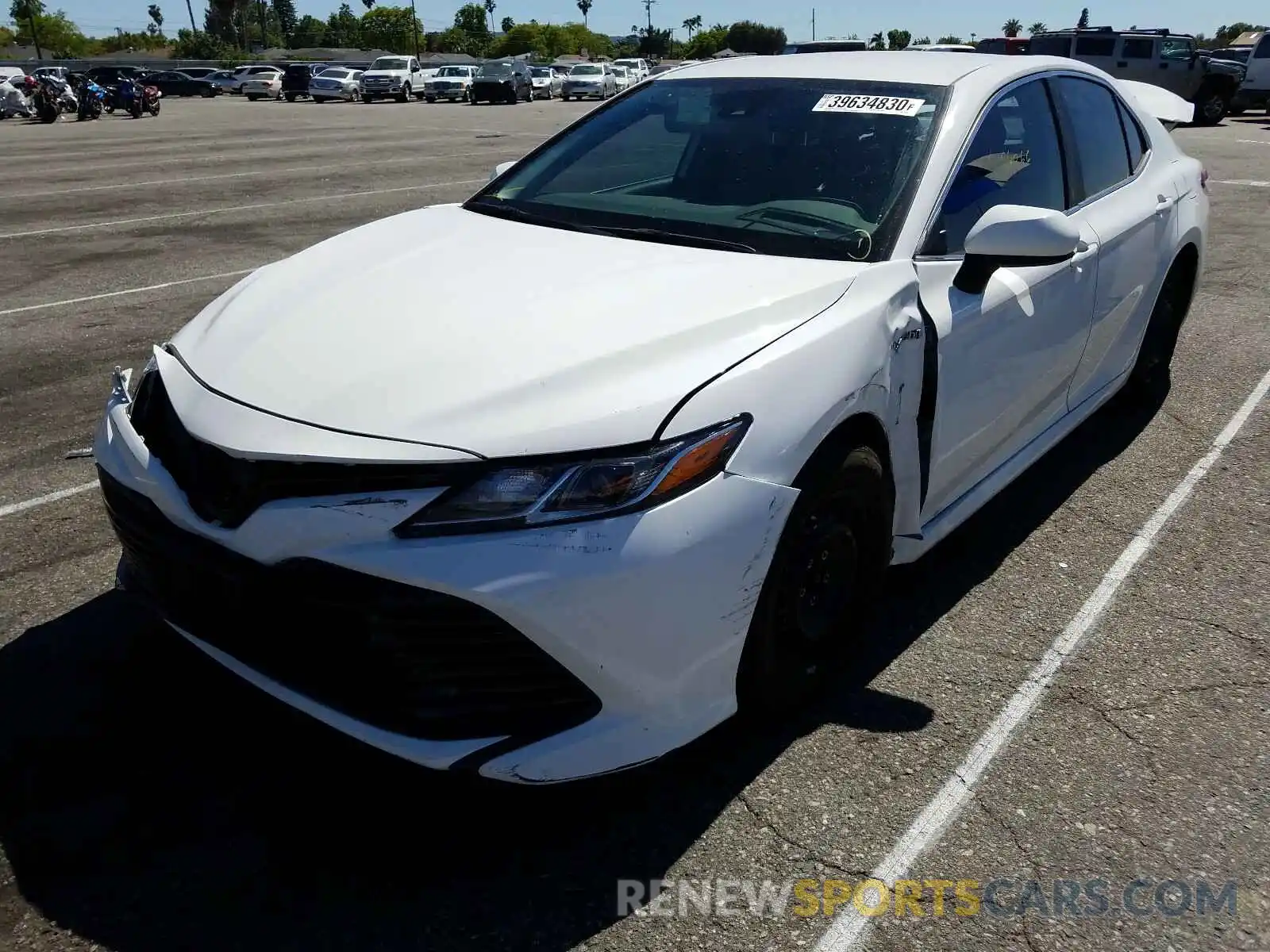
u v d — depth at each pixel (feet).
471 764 7.11
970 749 8.90
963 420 10.32
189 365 8.50
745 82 12.16
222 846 7.69
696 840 7.88
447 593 6.85
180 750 8.67
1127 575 11.86
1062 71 13.21
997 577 11.81
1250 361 19.31
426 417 7.22
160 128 83.05
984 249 9.56
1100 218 12.94
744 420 7.62
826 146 10.84
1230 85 76.54
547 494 6.97
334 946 6.89
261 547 7.23
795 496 7.86
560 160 12.24
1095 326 13.01
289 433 7.30
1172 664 10.18
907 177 10.25
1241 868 7.72
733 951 6.94
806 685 9.04
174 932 6.95
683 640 7.43
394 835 7.85
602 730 7.39
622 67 151.43
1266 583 11.72
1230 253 28.43
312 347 8.18
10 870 7.39
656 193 11.03
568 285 8.86
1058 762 8.77
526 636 6.95
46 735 8.81
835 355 8.35
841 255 9.65
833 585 9.01
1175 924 7.22
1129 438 15.83
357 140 67.92
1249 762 8.83
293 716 9.11
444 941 6.95
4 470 14.14
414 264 9.63
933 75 11.59
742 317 8.33
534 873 7.53
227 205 38.04
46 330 21.09
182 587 7.93
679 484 7.26
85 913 7.07
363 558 6.93
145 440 8.36
